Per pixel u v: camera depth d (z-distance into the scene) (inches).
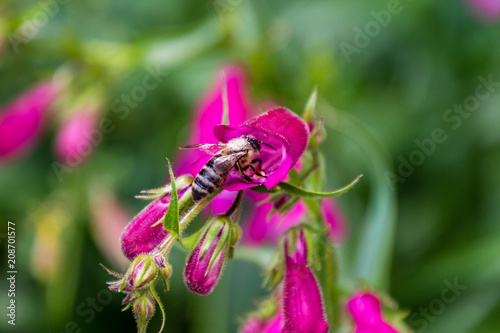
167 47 12.8
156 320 12.9
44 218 13.7
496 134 13.4
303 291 9.6
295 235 9.8
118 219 13.9
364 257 11.1
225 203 10.9
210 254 9.2
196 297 12.6
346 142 13.2
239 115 12.1
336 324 10.4
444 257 12.4
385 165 11.4
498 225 12.8
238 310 12.4
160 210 9.3
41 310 13.5
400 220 13.3
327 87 12.8
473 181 13.3
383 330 10.2
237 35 12.6
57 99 13.0
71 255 13.7
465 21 14.0
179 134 14.0
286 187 9.1
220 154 9.4
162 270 9.0
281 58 12.9
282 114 9.1
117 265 13.8
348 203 12.9
